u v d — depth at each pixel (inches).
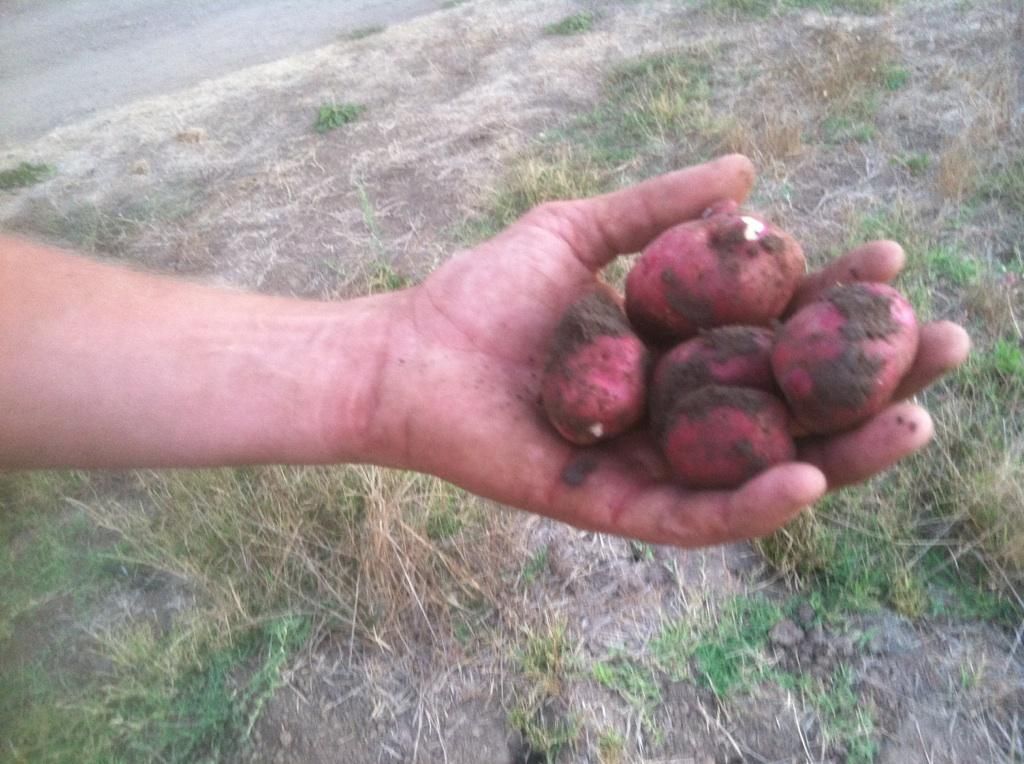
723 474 8.4
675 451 8.6
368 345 10.5
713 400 8.4
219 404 9.8
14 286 9.6
